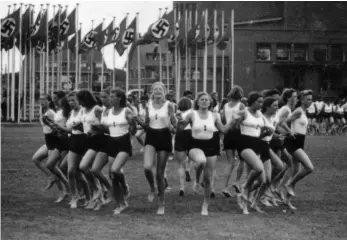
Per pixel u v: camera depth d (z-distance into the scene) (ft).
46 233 27.40
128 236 26.84
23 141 88.74
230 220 31.24
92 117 34.45
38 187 43.24
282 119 35.76
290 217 32.40
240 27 204.23
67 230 28.14
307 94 35.65
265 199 36.91
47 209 34.37
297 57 207.41
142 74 263.49
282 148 36.83
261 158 34.60
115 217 31.89
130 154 33.53
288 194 35.32
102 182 35.19
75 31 130.72
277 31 205.46
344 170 55.67
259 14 223.30
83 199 38.22
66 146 37.09
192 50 151.23
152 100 33.86
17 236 26.63
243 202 33.78
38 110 164.86
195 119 33.06
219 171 53.83
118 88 33.37
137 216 32.27
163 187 33.22
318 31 206.49
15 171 52.44
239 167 39.60
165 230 28.32
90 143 34.27
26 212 33.19
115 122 33.19
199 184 40.96
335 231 28.66
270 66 204.85
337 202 37.73
